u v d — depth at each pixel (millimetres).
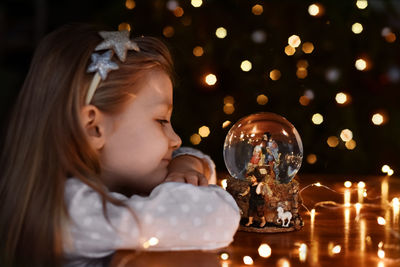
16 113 1069
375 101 2293
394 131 2283
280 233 1080
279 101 2133
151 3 2211
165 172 1094
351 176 1459
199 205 1000
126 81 1039
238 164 1102
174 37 2178
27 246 1001
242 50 2145
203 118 2203
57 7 3574
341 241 1044
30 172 1021
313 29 2115
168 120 1087
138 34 2201
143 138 1045
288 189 1085
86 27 1085
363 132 2303
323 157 2127
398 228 1101
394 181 1411
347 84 2203
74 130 1021
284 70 2119
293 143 1104
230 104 2092
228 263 968
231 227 1004
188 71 2201
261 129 1100
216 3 2215
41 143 1027
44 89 1042
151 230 974
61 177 1001
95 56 1037
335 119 2102
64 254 984
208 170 1233
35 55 1074
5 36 3701
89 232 971
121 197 1005
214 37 2180
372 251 1007
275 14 2150
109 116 1039
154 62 1070
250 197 1079
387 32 1926
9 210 1026
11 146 1060
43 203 996
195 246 989
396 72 2234
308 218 1152
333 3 2105
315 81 2113
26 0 3805
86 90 1033
